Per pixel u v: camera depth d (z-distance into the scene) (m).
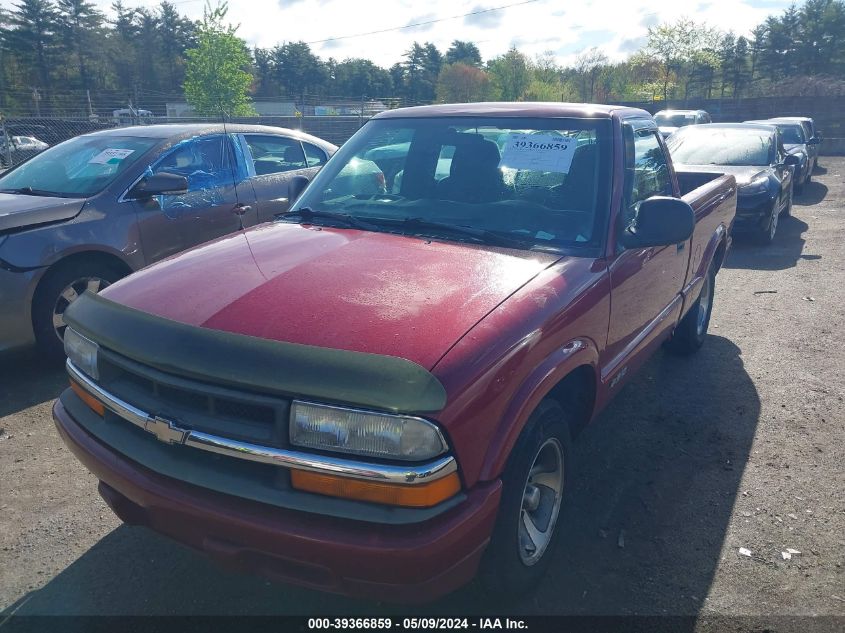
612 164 3.37
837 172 21.72
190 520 2.22
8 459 3.84
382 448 2.02
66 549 3.07
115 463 2.41
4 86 64.25
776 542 3.17
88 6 70.75
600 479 3.74
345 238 3.12
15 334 4.75
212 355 2.17
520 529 2.62
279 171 6.76
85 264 5.08
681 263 4.35
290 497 2.10
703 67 56.41
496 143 3.55
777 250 9.91
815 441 4.14
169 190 5.27
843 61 78.50
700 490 3.63
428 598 2.13
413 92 107.94
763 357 5.57
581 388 3.13
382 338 2.21
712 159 11.13
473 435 2.16
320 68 99.56
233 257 2.89
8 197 5.19
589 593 2.84
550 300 2.62
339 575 2.09
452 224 3.26
